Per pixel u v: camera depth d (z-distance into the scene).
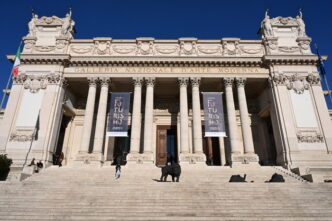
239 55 36.16
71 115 38.84
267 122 38.81
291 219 13.11
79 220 12.98
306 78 34.72
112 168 28.48
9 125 31.42
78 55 35.88
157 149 37.81
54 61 34.72
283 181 20.56
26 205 15.23
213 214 13.76
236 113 39.47
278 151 32.47
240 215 13.64
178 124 39.00
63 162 35.94
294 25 38.22
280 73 34.69
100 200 15.87
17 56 34.03
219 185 18.45
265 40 36.78
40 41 36.78
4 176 23.80
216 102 33.00
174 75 34.94
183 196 16.50
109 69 35.22
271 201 15.62
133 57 35.06
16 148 30.25
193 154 30.61
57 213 14.00
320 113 32.59
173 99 41.00
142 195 16.72
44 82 33.81
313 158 30.16
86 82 36.34
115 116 32.38
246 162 29.84
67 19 38.28
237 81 34.84
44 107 32.31
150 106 33.19
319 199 16.02
